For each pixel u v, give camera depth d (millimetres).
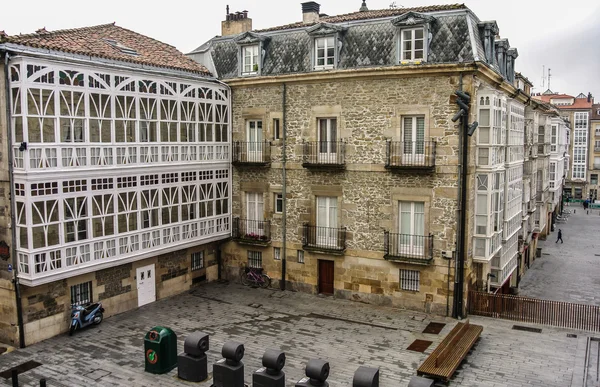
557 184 46625
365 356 15500
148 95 18812
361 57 20188
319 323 18469
